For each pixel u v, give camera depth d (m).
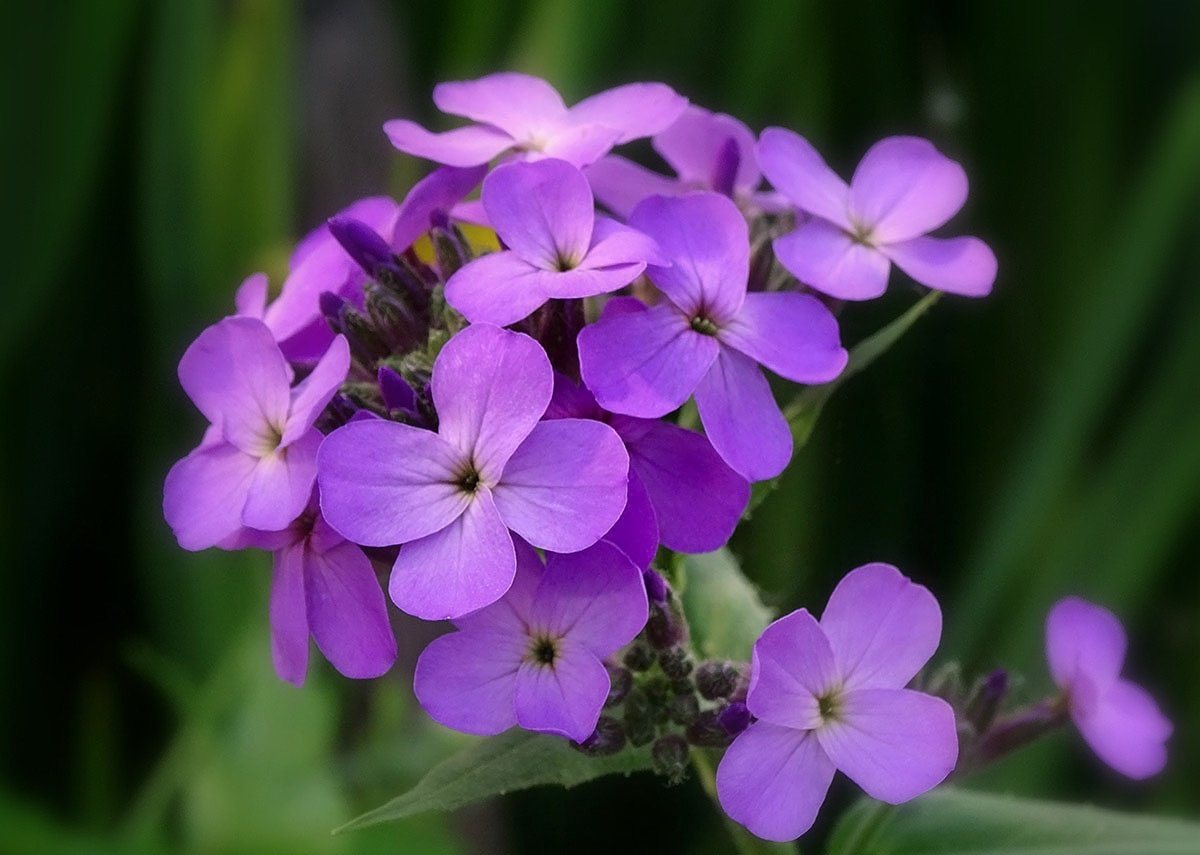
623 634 0.33
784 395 0.42
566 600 0.33
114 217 0.52
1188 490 0.44
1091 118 0.53
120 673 0.51
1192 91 0.48
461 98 0.37
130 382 0.53
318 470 0.33
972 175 0.55
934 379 0.54
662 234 0.35
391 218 0.37
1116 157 0.54
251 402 0.35
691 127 0.38
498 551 0.33
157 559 0.47
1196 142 0.46
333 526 0.33
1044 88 0.54
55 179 0.47
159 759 0.50
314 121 0.50
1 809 0.42
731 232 0.35
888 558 0.50
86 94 0.47
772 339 0.35
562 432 0.33
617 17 0.49
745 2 0.49
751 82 0.49
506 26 0.51
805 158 0.36
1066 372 0.47
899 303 0.51
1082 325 0.48
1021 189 0.54
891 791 0.34
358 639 0.34
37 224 0.47
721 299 0.35
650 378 0.34
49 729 0.51
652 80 0.50
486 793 0.35
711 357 0.34
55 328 0.51
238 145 0.47
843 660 0.34
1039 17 0.53
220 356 0.35
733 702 0.35
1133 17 0.54
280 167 0.47
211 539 0.35
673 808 0.48
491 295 0.34
